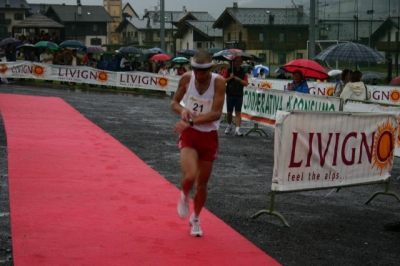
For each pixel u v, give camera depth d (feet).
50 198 22.68
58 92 76.64
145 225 19.98
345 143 23.53
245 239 19.30
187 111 18.24
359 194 27.66
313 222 22.12
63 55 93.66
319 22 180.24
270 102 43.45
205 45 239.50
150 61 99.25
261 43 201.36
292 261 17.57
